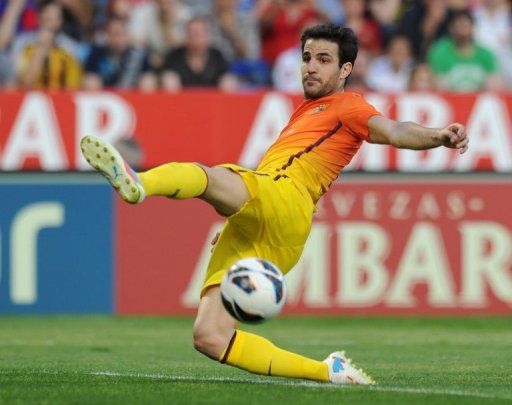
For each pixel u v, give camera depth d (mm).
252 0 50938
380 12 51406
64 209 41375
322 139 19453
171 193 17641
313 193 19391
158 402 17016
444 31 51000
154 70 49031
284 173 19078
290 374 19156
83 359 26922
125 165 16891
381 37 51188
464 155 42094
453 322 40031
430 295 41938
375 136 19000
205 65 48656
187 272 41781
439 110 42125
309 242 41625
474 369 24672
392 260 41938
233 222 18625
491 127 42188
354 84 50062
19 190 41156
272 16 50781
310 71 19844
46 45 48812
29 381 20281
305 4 51125
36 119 41250
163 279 41688
